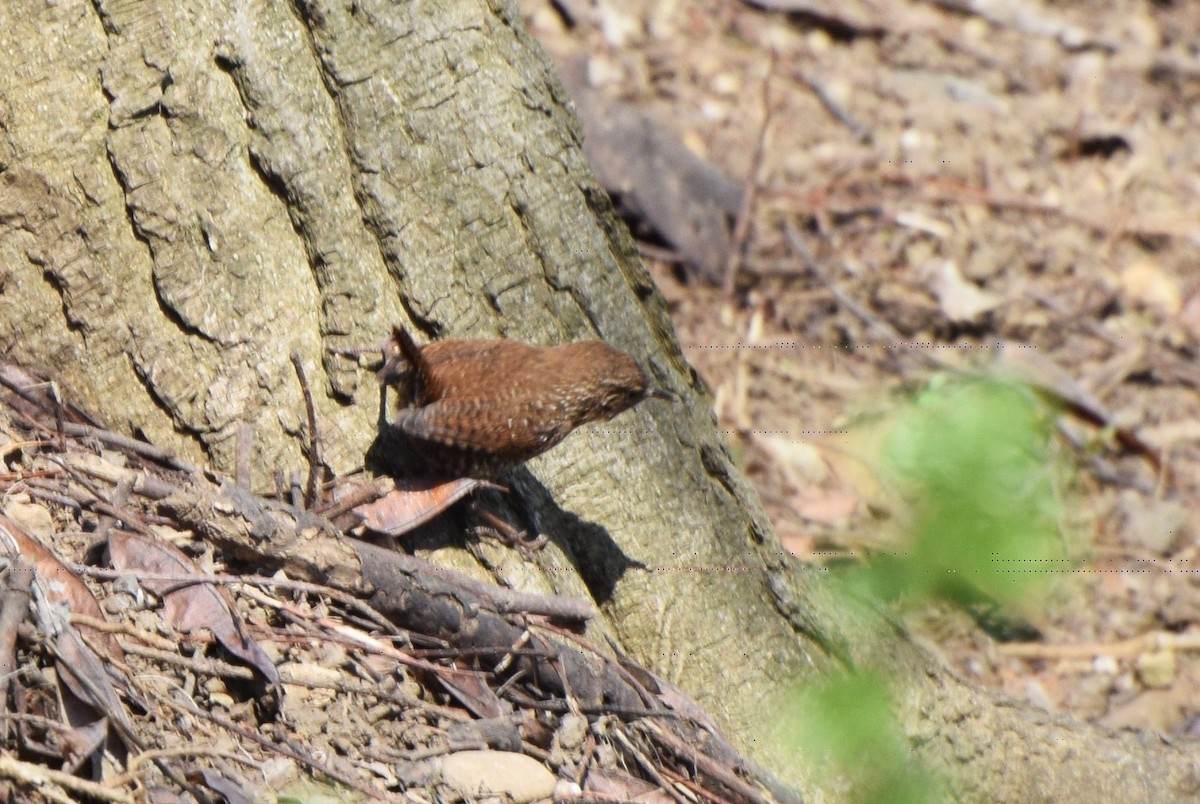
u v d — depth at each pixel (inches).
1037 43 841.5
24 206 321.7
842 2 836.6
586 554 350.3
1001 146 764.0
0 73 320.8
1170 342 677.3
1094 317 687.7
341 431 329.7
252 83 324.5
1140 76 832.9
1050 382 627.5
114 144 322.3
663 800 309.0
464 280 342.0
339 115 331.3
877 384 616.7
